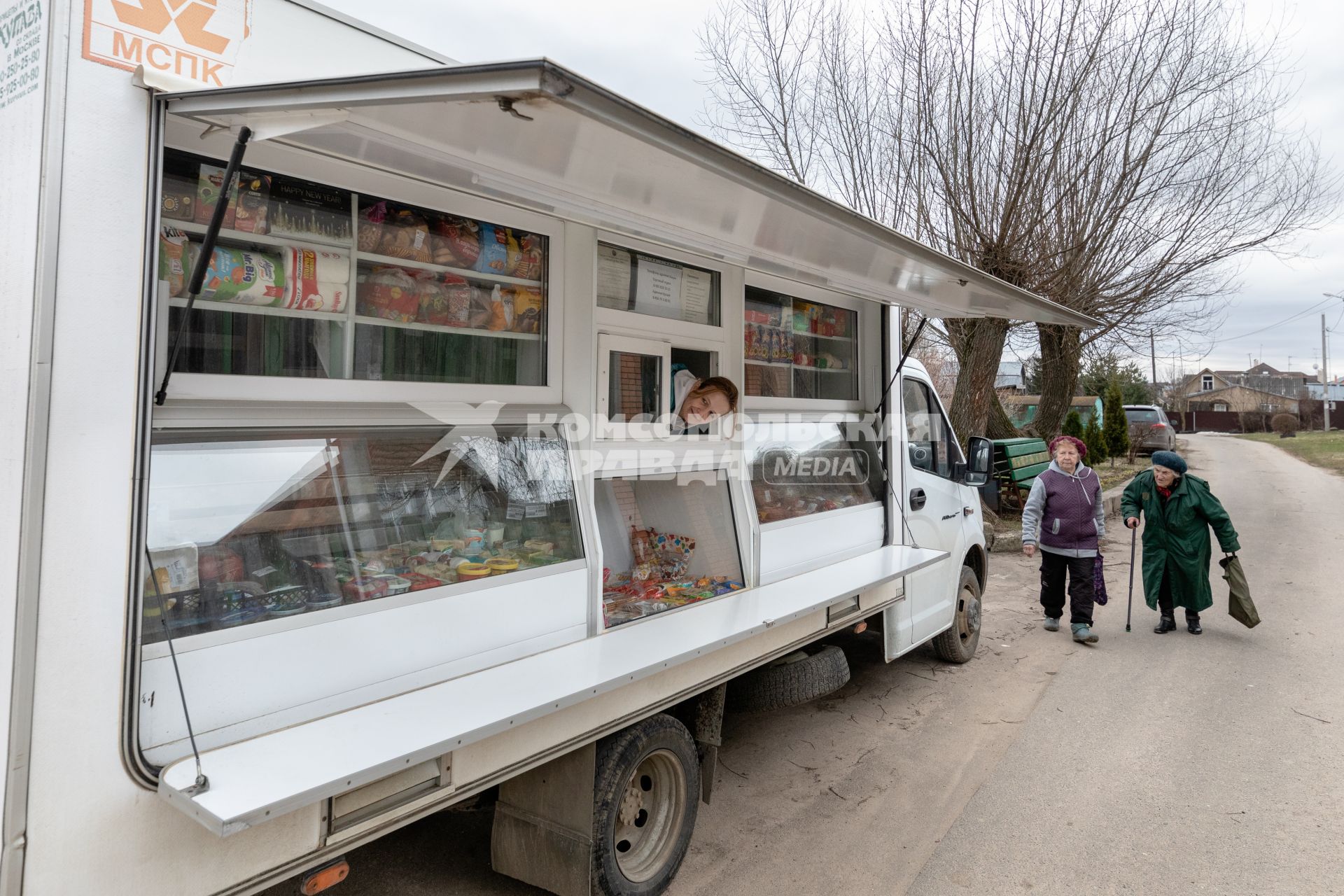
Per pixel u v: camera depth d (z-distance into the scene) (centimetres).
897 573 397
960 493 561
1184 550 628
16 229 162
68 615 155
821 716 472
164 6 177
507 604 254
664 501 384
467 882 294
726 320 371
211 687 183
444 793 208
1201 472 2116
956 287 381
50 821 152
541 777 264
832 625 383
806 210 246
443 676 234
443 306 254
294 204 216
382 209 237
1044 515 638
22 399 156
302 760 175
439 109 168
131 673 163
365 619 215
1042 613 719
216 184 199
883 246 299
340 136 194
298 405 212
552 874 260
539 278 284
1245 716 465
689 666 291
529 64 145
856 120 1106
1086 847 326
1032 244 1052
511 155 200
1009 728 453
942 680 536
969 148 1042
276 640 196
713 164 199
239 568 196
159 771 169
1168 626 648
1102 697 500
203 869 169
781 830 340
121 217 165
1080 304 1124
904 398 498
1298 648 601
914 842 331
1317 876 305
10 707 150
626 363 323
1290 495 1605
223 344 202
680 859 296
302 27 215
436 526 246
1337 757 408
